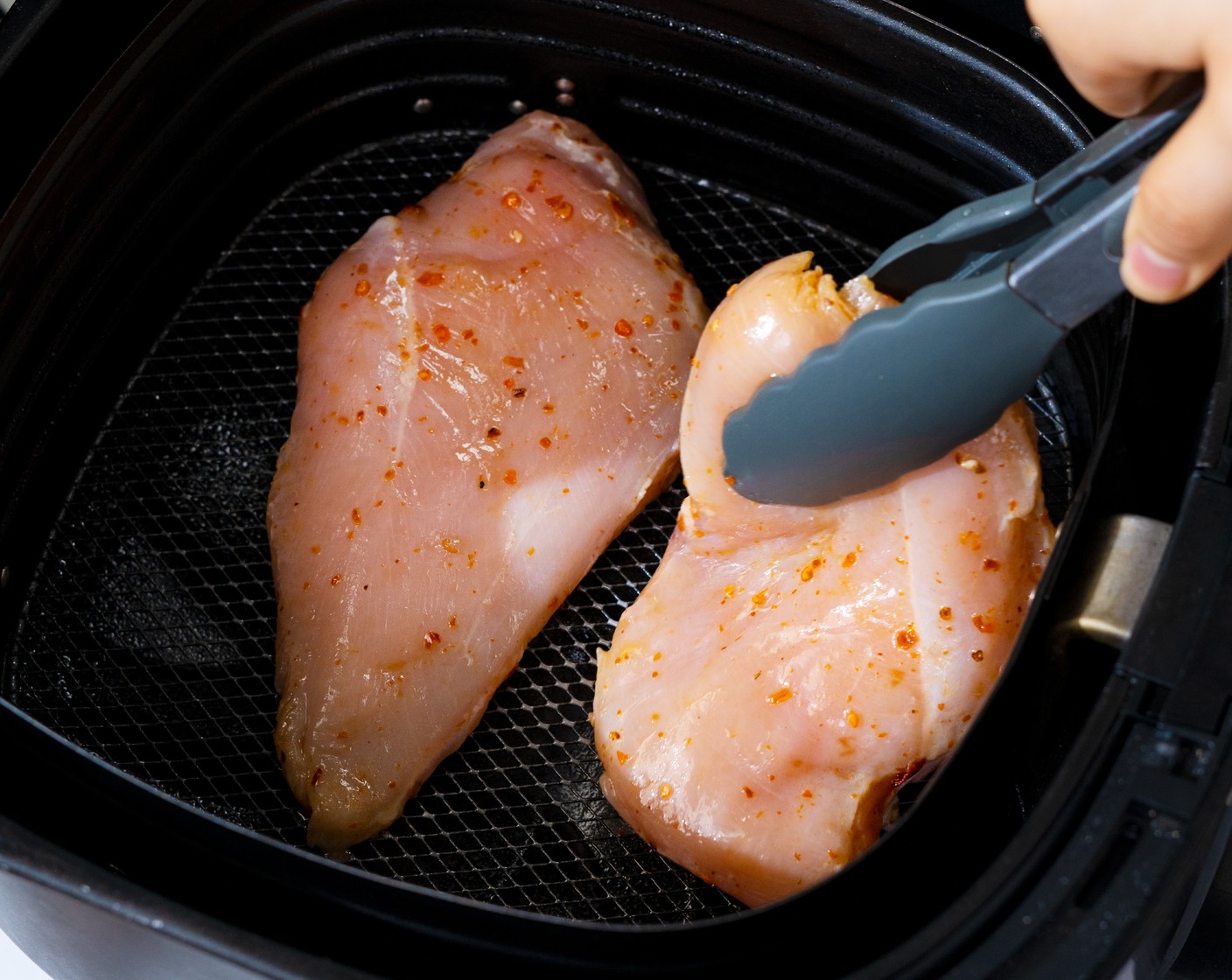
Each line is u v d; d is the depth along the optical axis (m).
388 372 0.55
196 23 0.54
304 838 0.54
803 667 0.51
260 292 0.60
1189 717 0.44
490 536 0.54
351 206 0.61
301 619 0.54
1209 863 0.47
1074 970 0.43
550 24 0.58
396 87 0.60
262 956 0.44
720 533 0.53
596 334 0.55
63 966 0.49
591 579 0.57
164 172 0.56
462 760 0.55
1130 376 0.49
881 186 0.59
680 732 0.52
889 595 0.51
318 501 0.54
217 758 0.55
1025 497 0.50
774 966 0.45
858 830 0.51
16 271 0.53
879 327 0.46
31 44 0.52
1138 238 0.41
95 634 0.56
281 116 0.59
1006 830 0.48
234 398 0.59
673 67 0.58
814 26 0.56
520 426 0.55
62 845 0.46
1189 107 0.43
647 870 0.54
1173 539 0.45
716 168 0.61
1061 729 0.48
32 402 0.54
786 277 0.50
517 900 0.54
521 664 0.56
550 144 0.58
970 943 0.44
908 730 0.50
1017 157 0.55
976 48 0.54
